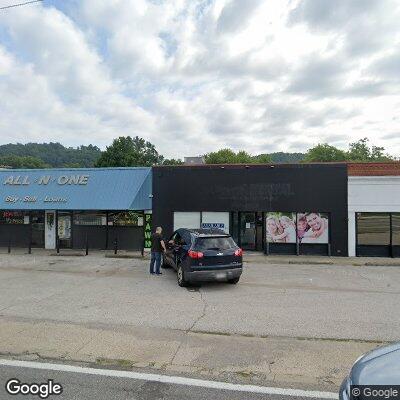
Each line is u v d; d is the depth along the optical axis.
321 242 18.78
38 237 22.08
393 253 18.16
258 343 6.70
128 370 5.64
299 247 18.86
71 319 8.15
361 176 18.44
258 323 7.91
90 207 19.77
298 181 18.86
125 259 17.67
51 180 21.27
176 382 5.25
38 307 9.18
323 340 6.88
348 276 13.65
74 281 12.53
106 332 7.26
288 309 9.05
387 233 18.28
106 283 12.20
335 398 4.82
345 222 18.50
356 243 18.42
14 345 6.59
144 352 6.28
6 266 15.70
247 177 19.23
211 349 6.42
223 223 19.50
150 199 20.45
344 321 8.08
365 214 18.47
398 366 3.84
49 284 12.04
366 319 8.23
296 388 5.08
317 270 14.95
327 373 5.51
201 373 5.52
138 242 20.91
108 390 5.01
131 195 19.66
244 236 19.61
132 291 11.02
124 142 60.66
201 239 11.58
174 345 6.59
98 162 59.72
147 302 9.70
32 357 6.11
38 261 17.06
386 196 18.28
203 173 19.56
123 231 21.09
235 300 9.95
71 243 21.59
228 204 19.36
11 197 21.02
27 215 22.20
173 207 19.75
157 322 7.94
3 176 21.94
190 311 8.83
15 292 10.88
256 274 13.97
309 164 18.78
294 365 5.77
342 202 18.55
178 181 19.72
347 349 6.41
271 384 5.19
